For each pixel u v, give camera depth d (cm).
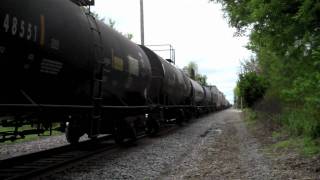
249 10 1152
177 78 2486
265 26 1089
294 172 928
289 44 1095
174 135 2077
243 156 1255
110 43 1280
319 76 988
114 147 1487
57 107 985
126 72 1406
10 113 838
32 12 822
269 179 872
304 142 1291
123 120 1492
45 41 862
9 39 749
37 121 966
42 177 921
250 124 2889
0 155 1329
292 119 1611
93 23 1193
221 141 1756
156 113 1984
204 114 4856
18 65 792
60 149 1350
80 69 1045
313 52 1005
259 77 2222
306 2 897
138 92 1636
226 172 978
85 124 1184
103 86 1229
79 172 1011
